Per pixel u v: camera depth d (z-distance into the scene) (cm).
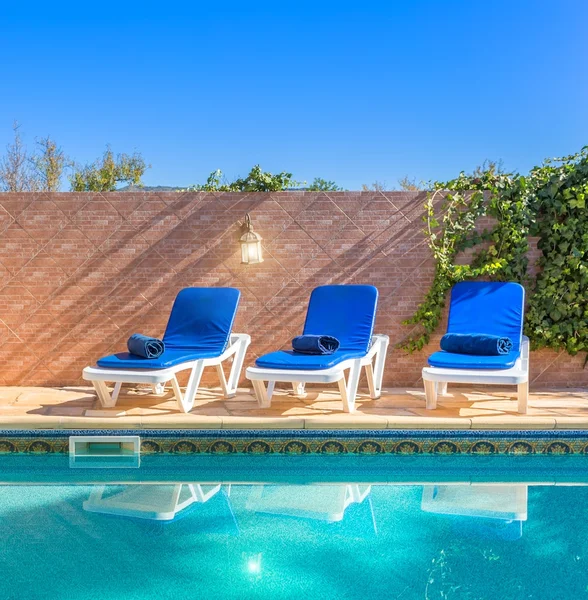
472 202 607
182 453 460
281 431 459
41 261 614
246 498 375
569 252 605
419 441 459
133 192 614
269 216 616
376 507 359
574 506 362
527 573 277
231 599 253
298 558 291
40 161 1638
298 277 619
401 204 617
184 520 337
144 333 618
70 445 458
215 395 572
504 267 604
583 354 619
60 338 618
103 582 267
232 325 590
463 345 515
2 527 325
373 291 560
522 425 458
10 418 460
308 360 488
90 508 354
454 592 260
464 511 352
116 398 526
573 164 605
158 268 617
